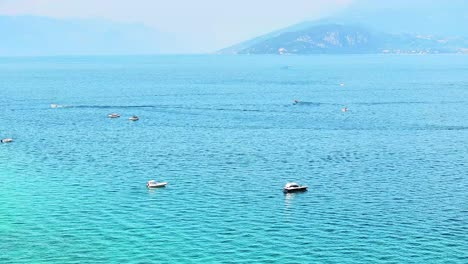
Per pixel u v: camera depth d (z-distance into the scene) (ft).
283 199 457.27
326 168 551.18
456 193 469.98
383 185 493.77
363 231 389.19
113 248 365.61
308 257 350.23
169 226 400.67
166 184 493.77
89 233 389.60
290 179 513.04
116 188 487.61
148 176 524.11
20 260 349.61
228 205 442.91
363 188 484.74
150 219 414.21
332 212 426.51
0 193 473.26
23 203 449.06
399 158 592.19
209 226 399.85
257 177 520.01
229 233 387.34
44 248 366.02
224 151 626.64
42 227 400.26
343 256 351.25
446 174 529.04
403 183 499.92
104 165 565.12
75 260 349.61
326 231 389.80
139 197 463.42
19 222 409.49
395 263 341.21
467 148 641.81
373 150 630.74
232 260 347.15
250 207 438.40
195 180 510.99
